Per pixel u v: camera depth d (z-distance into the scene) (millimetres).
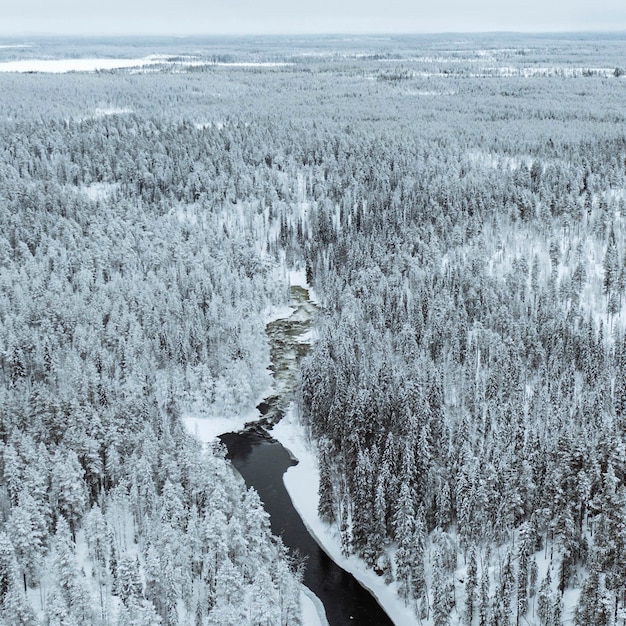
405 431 112250
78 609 76875
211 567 86062
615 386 130125
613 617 75188
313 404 127688
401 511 91250
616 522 84312
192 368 145125
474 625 84000
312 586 94625
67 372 131750
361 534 98500
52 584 84375
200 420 138000
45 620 76812
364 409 114188
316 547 102188
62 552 79562
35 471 93750
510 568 84250
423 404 116000
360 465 99312
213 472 102562
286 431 134375
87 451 102500
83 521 94062
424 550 94250
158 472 100938
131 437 108500
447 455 108312
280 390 149875
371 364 139000
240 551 88312
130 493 97750
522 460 100062
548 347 146000
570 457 95250
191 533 87438
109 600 80188
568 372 133500
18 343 139625
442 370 138375
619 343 143125
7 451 96250
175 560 85375
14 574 77500
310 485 116062
